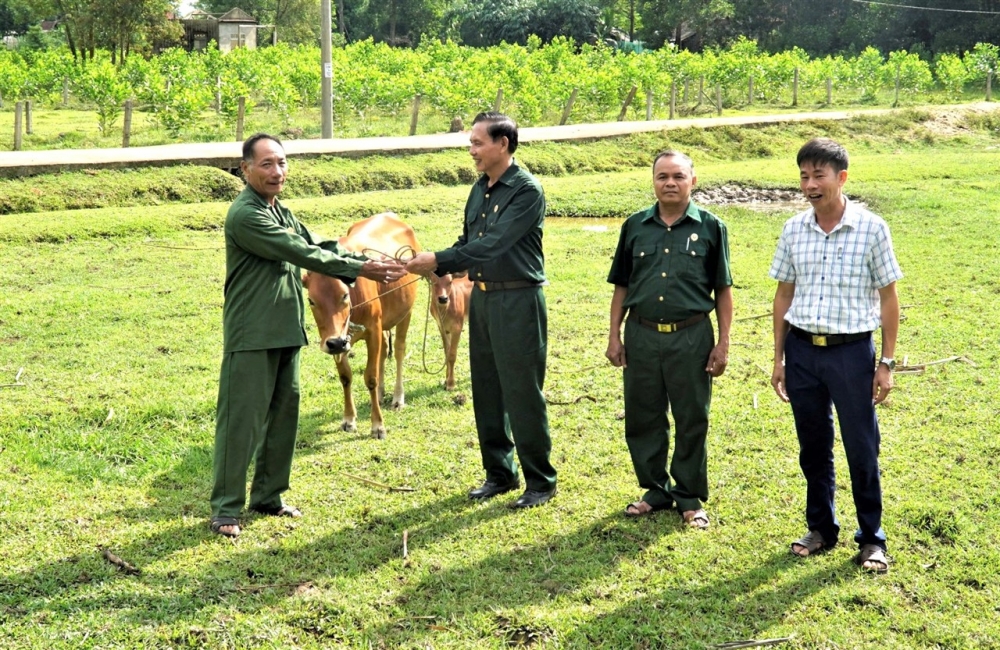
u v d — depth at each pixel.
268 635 4.34
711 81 35.59
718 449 6.49
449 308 7.58
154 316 9.85
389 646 4.28
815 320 4.77
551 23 58.81
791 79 36.72
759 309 10.06
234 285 5.32
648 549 5.12
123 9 40.84
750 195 17.81
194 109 23.84
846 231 4.75
